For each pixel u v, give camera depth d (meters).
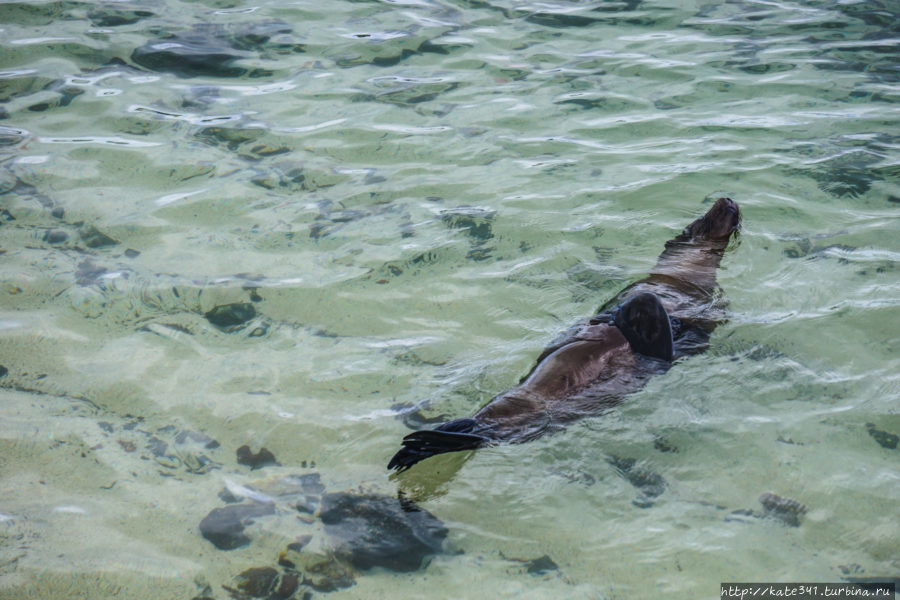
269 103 7.89
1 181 6.46
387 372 4.51
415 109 7.80
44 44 8.84
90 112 7.60
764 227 5.81
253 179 6.62
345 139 7.27
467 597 3.22
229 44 9.07
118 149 7.01
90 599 3.21
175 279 5.36
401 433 4.07
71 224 5.95
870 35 9.20
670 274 5.21
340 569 3.35
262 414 4.22
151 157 6.90
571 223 5.96
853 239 5.65
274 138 7.27
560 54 8.95
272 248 5.72
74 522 3.57
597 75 8.45
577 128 7.42
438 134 7.36
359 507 3.65
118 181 6.55
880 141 7.00
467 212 6.14
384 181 6.62
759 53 8.85
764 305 4.98
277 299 5.17
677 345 4.58
